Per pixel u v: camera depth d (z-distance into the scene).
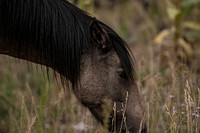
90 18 13.68
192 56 20.19
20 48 13.40
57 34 13.16
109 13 27.98
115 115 13.09
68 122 15.95
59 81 14.73
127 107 13.37
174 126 13.28
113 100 13.37
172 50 20.16
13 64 20.42
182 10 20.20
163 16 25.92
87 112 15.00
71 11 13.45
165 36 20.81
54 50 13.22
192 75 16.64
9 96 18.61
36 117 14.19
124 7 28.52
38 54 13.42
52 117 15.89
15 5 13.11
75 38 13.19
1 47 13.51
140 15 27.31
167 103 14.68
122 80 13.37
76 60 13.22
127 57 13.48
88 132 14.68
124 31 24.89
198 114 13.34
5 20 13.13
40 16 13.15
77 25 13.30
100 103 13.43
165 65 19.27
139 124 13.31
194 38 21.75
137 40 24.06
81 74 13.37
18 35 13.22
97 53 13.31
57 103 15.88
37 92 18.84
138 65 18.12
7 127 17.11
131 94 13.45
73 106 15.66
